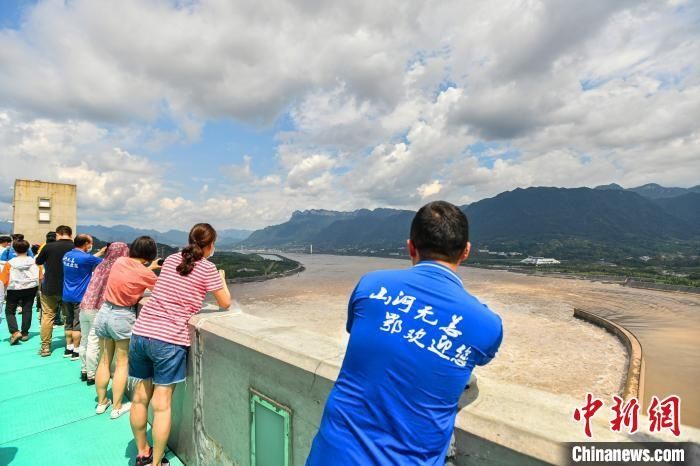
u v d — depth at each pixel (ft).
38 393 14.94
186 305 9.53
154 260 12.91
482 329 4.32
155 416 9.27
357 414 4.29
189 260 9.57
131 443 11.46
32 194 46.06
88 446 11.25
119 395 12.82
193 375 9.91
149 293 14.28
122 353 12.49
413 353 4.21
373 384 4.28
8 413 13.21
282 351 7.09
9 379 16.44
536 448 4.02
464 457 4.66
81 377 16.44
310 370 6.37
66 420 12.78
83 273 18.43
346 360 4.72
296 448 6.85
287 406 6.98
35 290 22.84
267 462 7.60
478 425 4.54
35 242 46.16
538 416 4.53
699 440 3.89
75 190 49.39
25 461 10.48
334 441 4.32
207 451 9.44
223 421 8.83
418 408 4.12
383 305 4.57
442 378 4.17
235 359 8.32
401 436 4.08
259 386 7.66
